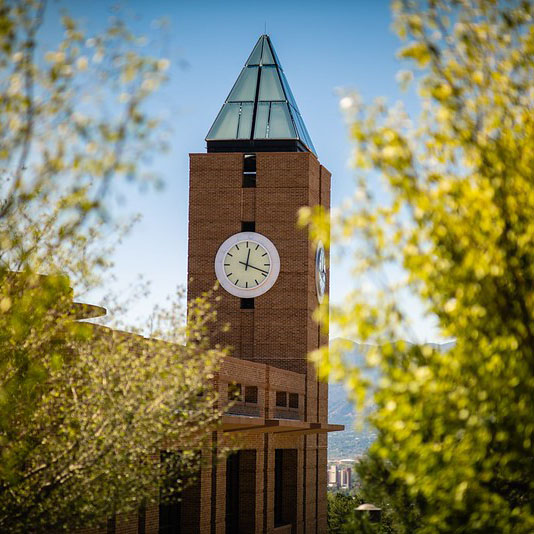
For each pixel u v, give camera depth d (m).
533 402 10.83
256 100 57.56
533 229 10.68
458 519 12.97
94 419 19.83
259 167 55.06
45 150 11.09
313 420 54.00
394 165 10.59
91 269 16.48
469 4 11.32
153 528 30.77
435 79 11.14
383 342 10.62
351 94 10.88
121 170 10.85
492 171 10.91
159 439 21.91
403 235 10.59
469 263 10.48
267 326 53.78
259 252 54.41
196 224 55.12
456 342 11.35
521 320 10.82
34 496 18.70
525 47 11.34
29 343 16.56
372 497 19.88
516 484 14.81
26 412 17.56
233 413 38.72
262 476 43.25
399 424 10.92
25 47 10.89
